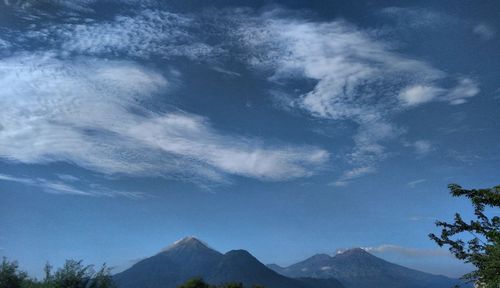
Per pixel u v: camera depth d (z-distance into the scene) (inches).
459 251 568.7
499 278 515.8
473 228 564.7
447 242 576.1
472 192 533.6
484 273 534.3
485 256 545.3
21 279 1770.4
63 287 1726.1
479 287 557.6
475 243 561.9
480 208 557.3
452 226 579.8
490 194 523.8
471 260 556.1
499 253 527.2
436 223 589.6
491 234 534.3
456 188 544.4
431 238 589.0
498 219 554.6
